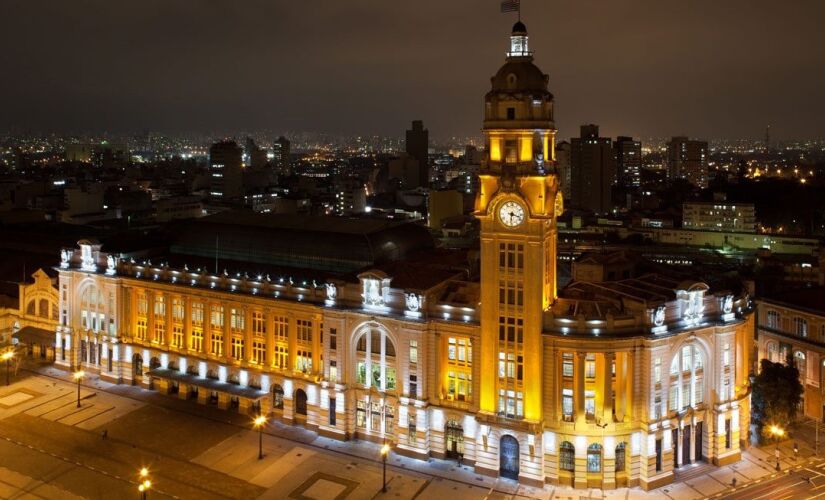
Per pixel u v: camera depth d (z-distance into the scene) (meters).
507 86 107.38
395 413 119.12
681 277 136.25
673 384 110.06
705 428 113.69
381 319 118.31
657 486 106.94
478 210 109.25
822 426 128.25
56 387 147.25
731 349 113.81
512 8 110.00
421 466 114.75
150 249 158.38
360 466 114.81
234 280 135.62
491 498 104.88
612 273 131.62
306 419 129.50
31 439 123.75
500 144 108.19
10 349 162.50
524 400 108.12
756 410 122.81
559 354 106.50
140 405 138.50
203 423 130.75
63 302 157.00
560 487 107.88
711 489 106.31
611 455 106.38
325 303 124.12
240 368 135.25
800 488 106.12
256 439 124.38
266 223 153.38
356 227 146.00
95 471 113.19
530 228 105.62
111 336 149.75
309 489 107.94
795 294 143.12
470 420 113.38
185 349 142.25
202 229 156.88
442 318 114.12
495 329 109.38
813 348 131.12
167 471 113.56
